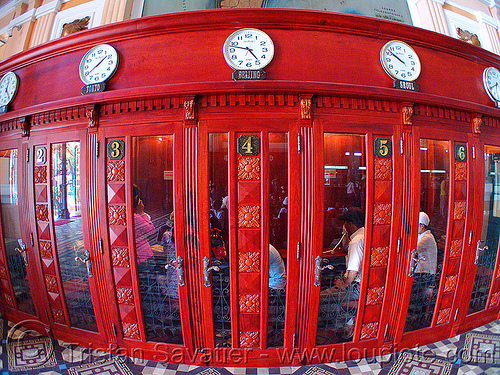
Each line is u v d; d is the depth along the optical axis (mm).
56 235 2082
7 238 2359
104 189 1885
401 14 3387
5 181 2311
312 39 1808
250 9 1712
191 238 1796
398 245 1936
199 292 1834
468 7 3613
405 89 1882
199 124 1747
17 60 2217
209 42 1776
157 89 1685
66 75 2023
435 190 2055
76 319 2135
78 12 3232
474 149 2160
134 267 1893
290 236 1780
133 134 1831
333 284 1916
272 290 1857
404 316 2006
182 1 3111
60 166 2031
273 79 1753
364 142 1855
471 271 2238
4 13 3691
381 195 1876
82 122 1932
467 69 2199
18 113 2100
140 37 1845
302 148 1752
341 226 1874
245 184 1745
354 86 1713
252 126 1733
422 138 1963
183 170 1772
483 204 2240
